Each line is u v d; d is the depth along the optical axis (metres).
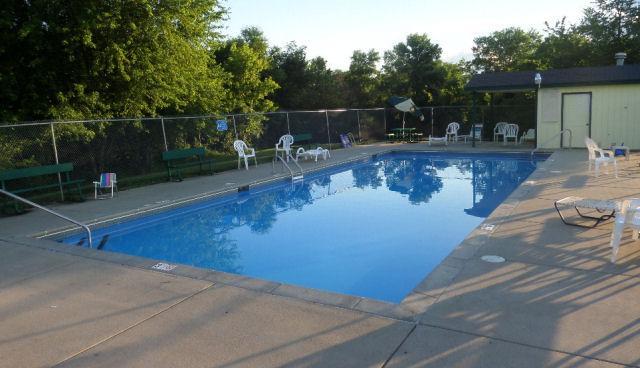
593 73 18.09
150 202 10.13
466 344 3.34
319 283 6.13
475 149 18.86
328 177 15.11
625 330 3.45
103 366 3.29
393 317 3.83
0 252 6.29
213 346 3.51
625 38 27.17
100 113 14.05
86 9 12.20
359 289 5.89
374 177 14.96
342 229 8.78
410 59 36.38
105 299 4.52
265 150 19.78
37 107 13.12
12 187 11.48
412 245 7.67
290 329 3.72
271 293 4.50
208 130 17.27
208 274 5.11
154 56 14.39
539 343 3.31
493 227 6.57
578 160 14.02
